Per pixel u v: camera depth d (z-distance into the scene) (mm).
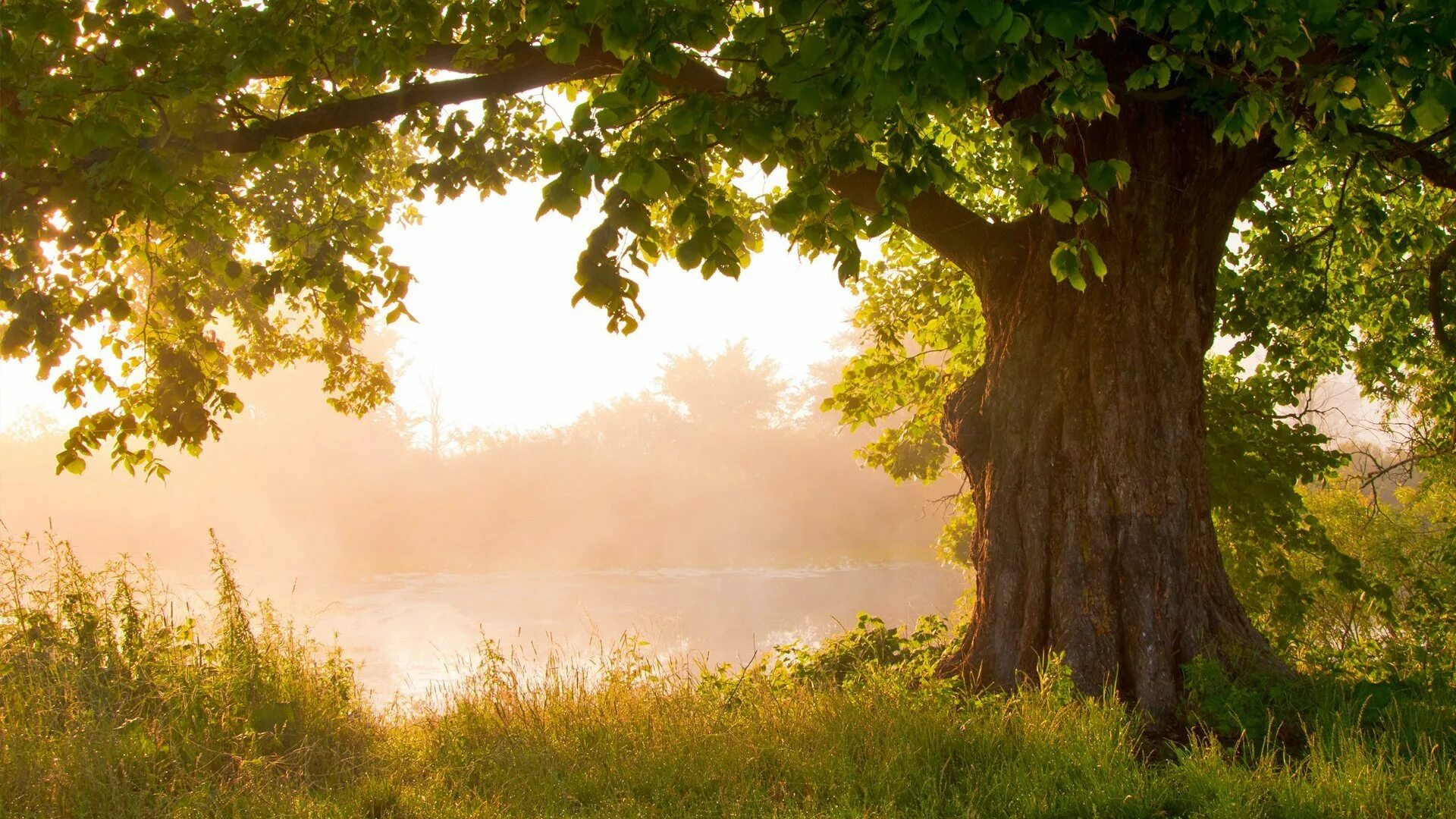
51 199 6582
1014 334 8359
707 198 5645
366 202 11695
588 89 8891
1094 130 7965
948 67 4332
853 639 9656
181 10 8078
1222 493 11398
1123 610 7598
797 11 4770
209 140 6836
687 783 6016
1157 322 7875
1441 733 6125
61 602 7879
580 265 5086
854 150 5516
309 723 7129
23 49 6434
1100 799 5457
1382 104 5277
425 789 6094
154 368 9836
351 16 7078
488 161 8734
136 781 6023
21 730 6238
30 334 6828
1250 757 6332
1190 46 5984
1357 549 15086
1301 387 13672
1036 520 7941
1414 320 13695
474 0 7031
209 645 8117
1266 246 12195
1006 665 7855
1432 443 13953
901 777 5816
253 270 8664
